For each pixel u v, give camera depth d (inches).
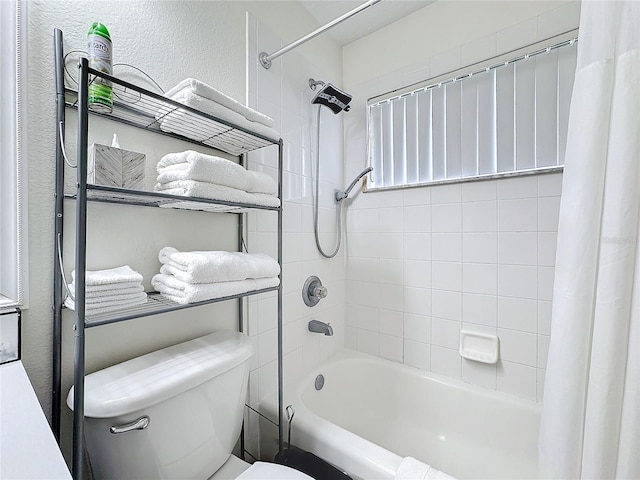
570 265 32.9
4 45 26.6
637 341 29.4
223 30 46.2
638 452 29.2
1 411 20.4
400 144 68.4
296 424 45.5
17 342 26.9
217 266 32.7
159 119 35.8
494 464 52.6
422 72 64.8
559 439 32.9
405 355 67.2
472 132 59.1
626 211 30.1
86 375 29.9
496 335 56.4
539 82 52.6
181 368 31.7
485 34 57.5
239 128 36.3
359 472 38.3
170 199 30.4
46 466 16.3
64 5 29.9
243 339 40.8
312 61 66.1
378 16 66.9
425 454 57.1
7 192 26.8
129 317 26.6
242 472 34.9
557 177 50.9
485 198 57.6
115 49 33.6
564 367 32.9
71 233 30.1
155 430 28.2
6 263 26.8
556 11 51.1
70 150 30.1
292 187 59.7
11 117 26.9
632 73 30.1
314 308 65.9
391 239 69.3
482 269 57.9
